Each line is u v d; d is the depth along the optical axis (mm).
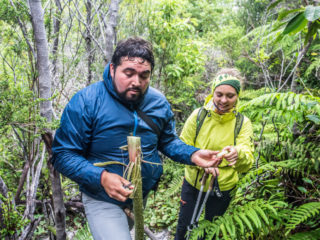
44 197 1980
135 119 1373
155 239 2529
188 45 4105
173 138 1720
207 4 7504
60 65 2170
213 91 1920
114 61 1281
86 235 2230
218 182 1931
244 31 4805
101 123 1321
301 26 1544
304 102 1591
